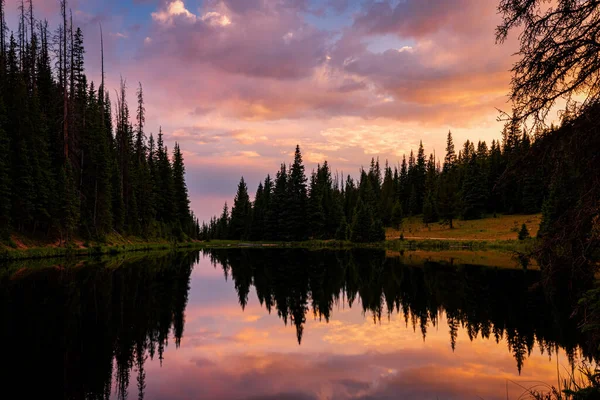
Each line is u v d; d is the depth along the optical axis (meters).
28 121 35.81
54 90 46.38
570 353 10.55
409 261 37.12
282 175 82.56
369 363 9.91
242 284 24.09
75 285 19.77
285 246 67.62
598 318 5.75
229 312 16.11
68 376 8.60
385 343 11.84
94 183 44.66
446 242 55.69
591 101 5.32
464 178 78.38
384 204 90.06
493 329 13.31
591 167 5.27
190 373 9.04
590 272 5.65
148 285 21.53
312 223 74.62
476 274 27.03
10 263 28.69
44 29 50.25
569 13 5.41
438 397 7.77
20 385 8.03
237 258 43.16
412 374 9.12
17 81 39.41
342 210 79.62
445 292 20.81
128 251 46.16
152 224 59.25
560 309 16.23
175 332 12.59
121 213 50.50
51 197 36.34
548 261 5.83
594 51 5.21
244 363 9.84
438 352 10.89
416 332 13.16
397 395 7.87
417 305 17.75
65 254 36.25
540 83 5.63
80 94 46.25
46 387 7.95
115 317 13.87
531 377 8.81
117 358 9.87
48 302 15.70
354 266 34.16
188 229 73.88
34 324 12.51
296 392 8.02
